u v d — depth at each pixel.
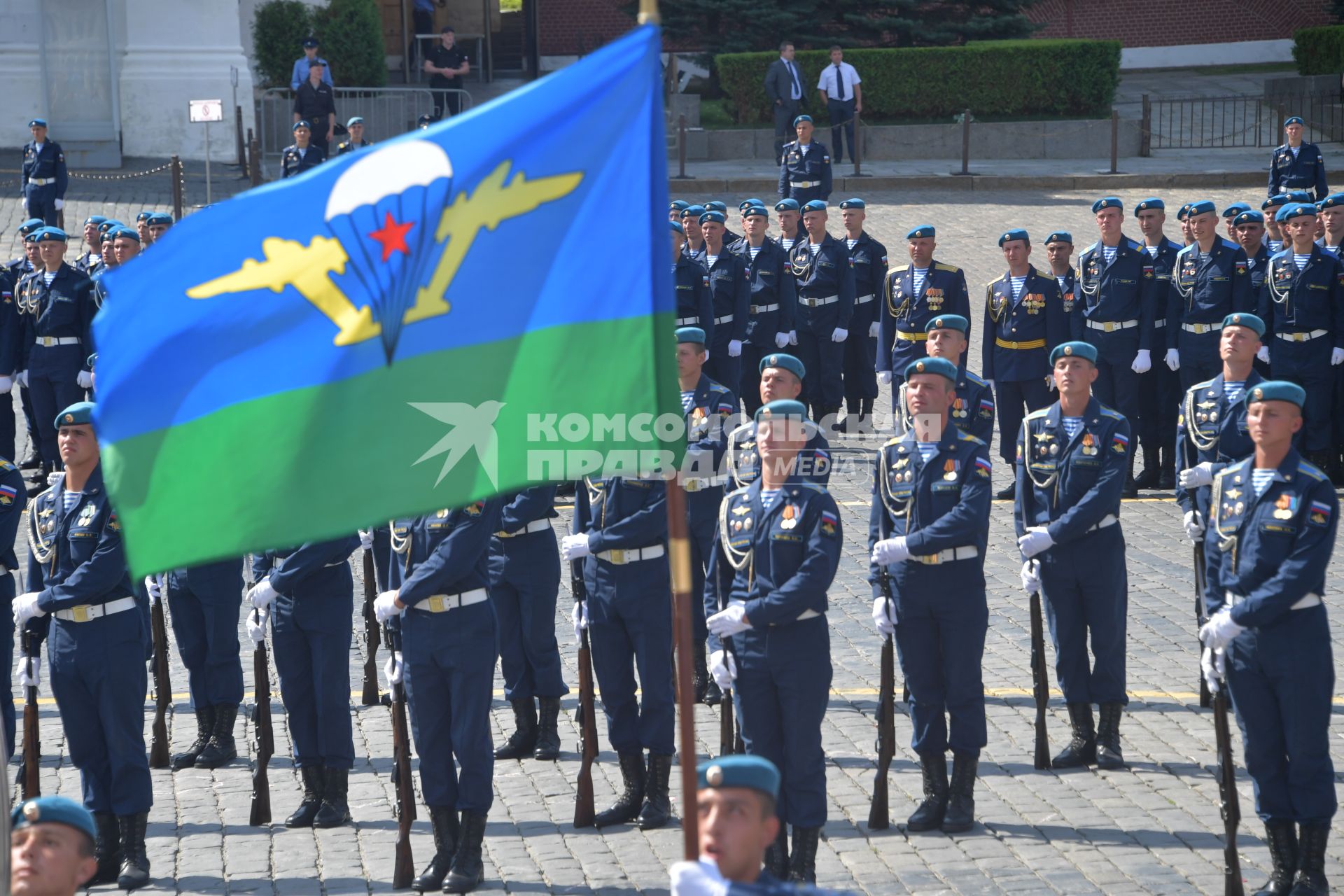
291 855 24.47
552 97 16.00
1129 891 22.39
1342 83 107.31
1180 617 35.72
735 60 105.12
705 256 50.41
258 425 15.69
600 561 25.66
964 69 105.25
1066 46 105.19
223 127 93.00
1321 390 44.91
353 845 24.89
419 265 15.89
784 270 51.38
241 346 15.66
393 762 28.47
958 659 24.91
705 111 109.69
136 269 15.44
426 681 23.25
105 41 90.94
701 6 107.75
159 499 15.49
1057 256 45.81
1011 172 96.12
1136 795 26.09
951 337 35.59
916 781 27.00
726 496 24.27
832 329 52.16
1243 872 22.98
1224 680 22.36
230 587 28.28
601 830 25.45
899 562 25.25
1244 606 21.77
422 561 23.22
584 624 25.77
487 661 23.28
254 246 15.67
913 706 25.33
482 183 15.95
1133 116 111.88
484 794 23.12
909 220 84.50
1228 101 114.44
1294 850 22.27
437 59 104.31
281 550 25.31
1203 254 44.75
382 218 15.84
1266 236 51.47
